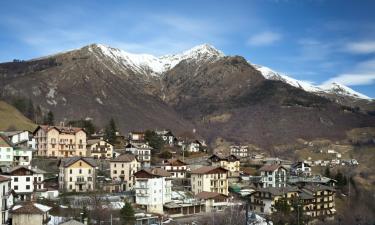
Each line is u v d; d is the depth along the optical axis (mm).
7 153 184250
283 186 196125
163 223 142375
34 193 152375
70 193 164500
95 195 158250
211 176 190750
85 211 129125
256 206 177250
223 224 141625
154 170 169625
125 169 188250
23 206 115625
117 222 130500
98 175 195625
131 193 173500
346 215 194000
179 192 187000
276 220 151750
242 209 166750
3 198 112562
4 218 112938
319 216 185375
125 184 185125
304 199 178375
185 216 161375
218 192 186250
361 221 183875
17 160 188000
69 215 130625
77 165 172875
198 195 177125
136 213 147375
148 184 161000
